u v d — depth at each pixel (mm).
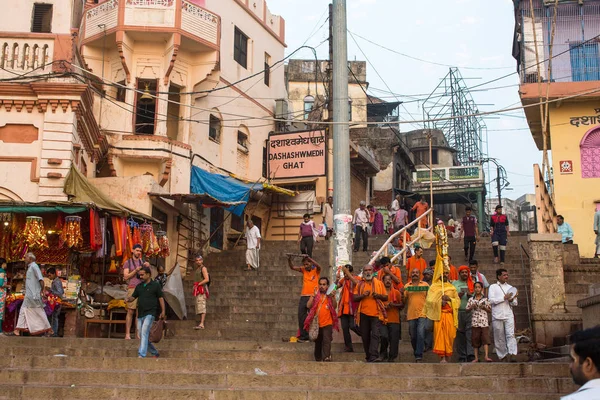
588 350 3820
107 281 16797
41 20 18359
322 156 26250
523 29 21172
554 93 20047
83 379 9805
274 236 26656
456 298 10672
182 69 23031
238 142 26891
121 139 21375
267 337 13727
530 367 9680
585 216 19859
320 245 21141
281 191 24453
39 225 14297
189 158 22406
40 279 12727
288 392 9039
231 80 26250
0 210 14312
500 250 17250
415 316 11125
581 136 20297
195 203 20750
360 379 9484
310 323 10461
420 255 13719
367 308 10672
